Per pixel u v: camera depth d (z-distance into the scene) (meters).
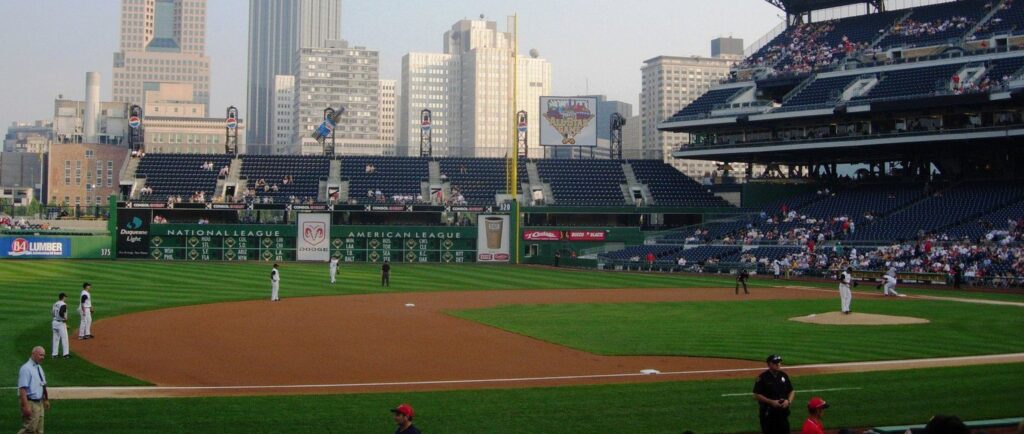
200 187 97.62
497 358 29.27
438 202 96.88
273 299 48.88
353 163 104.56
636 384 24.20
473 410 20.53
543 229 96.00
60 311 27.77
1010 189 78.69
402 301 49.81
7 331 32.97
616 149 123.81
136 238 89.75
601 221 98.81
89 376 25.08
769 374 16.22
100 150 190.50
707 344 32.28
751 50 102.75
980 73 76.81
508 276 73.38
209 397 22.06
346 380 25.16
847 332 35.66
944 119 81.00
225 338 33.44
